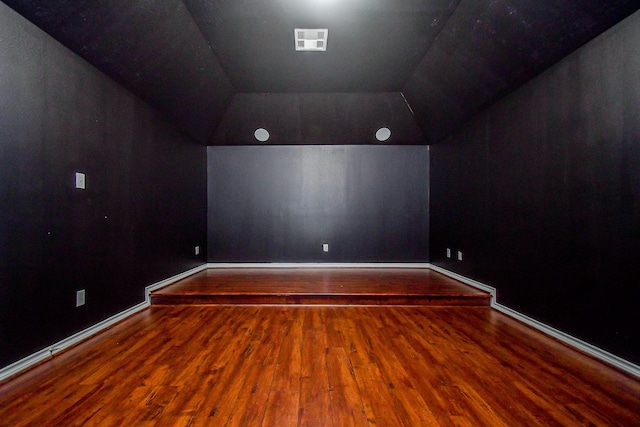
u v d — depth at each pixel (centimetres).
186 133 440
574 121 228
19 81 193
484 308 330
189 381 185
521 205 287
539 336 253
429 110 423
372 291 352
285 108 458
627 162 189
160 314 311
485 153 347
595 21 198
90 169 255
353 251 528
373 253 527
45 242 213
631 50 186
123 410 157
